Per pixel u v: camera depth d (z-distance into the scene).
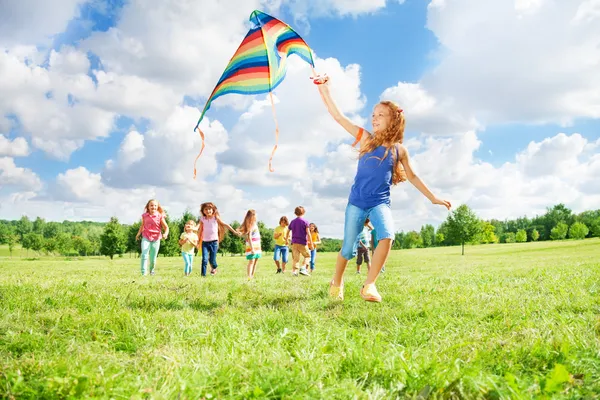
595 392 2.18
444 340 3.37
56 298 5.17
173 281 7.86
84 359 2.63
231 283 7.33
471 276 9.29
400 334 3.54
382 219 4.16
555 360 2.71
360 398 2.17
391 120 4.31
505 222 134.62
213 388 2.22
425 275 10.34
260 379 2.29
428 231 126.38
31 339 3.16
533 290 6.18
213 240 12.22
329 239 117.50
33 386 2.18
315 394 2.15
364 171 4.30
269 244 89.00
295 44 4.59
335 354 2.82
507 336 3.40
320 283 7.46
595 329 3.43
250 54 4.30
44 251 114.31
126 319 3.83
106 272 13.21
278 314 4.39
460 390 2.17
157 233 11.70
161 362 2.69
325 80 4.61
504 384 2.22
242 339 3.26
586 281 6.92
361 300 5.30
